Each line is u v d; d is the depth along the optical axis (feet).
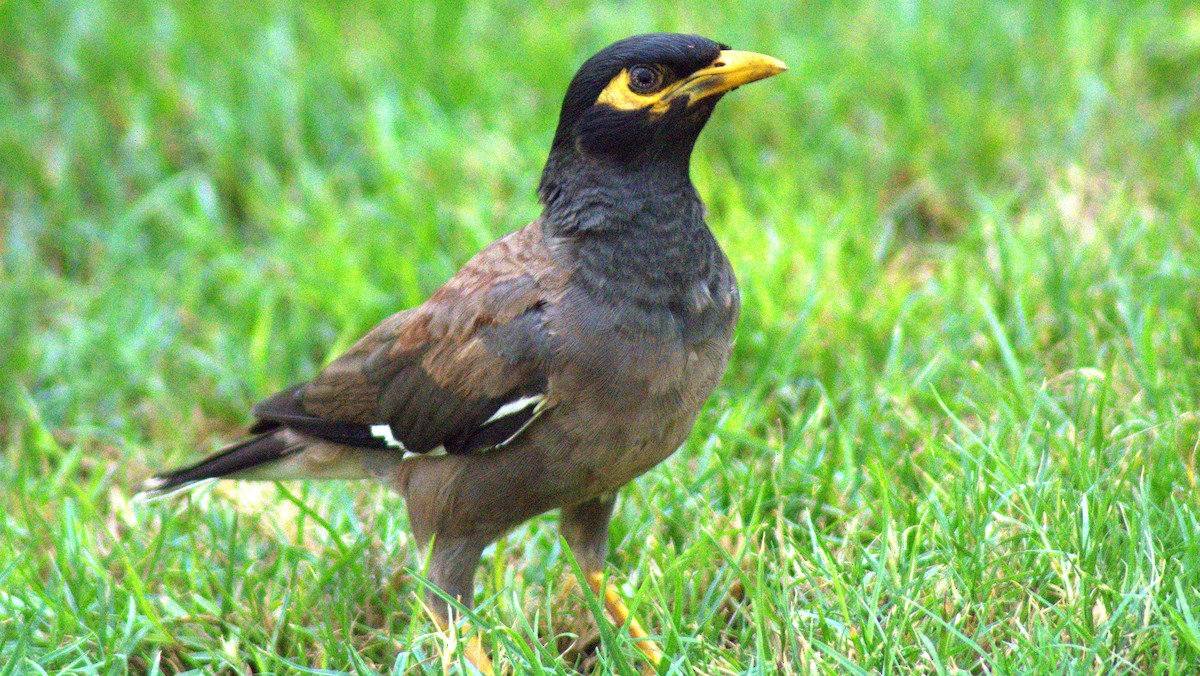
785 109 45.01
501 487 25.54
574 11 50.42
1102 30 46.57
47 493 31.99
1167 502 26.14
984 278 35.96
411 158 43.01
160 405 37.83
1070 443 27.94
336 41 47.70
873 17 48.47
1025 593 24.76
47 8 49.60
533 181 41.96
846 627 24.16
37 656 25.82
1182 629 22.15
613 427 24.77
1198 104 44.14
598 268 24.73
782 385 33.40
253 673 26.81
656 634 26.23
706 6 49.19
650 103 24.86
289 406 28.48
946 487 27.27
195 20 48.91
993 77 45.98
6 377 38.86
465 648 25.81
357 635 27.50
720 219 41.09
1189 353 32.35
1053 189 39.32
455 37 48.26
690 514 29.27
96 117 45.65
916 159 42.88
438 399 25.64
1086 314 33.58
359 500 31.63
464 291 25.95
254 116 45.52
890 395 31.73
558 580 28.12
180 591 28.86
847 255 38.93
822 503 28.78
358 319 39.09
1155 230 35.91
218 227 42.88
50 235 43.55
